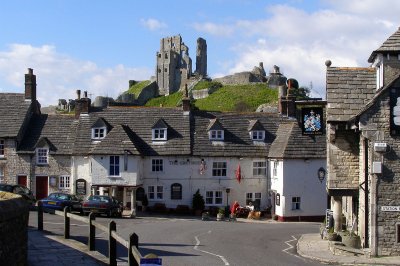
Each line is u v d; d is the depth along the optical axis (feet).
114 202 135.13
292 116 172.35
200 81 363.35
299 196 149.59
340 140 93.20
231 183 160.35
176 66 388.16
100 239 87.76
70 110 322.96
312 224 138.51
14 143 161.58
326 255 84.02
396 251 82.48
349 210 107.76
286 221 147.95
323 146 152.35
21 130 164.14
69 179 161.58
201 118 168.96
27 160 162.20
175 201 159.33
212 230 113.91
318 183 151.02
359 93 94.02
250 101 309.42
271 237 106.11
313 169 150.82
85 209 130.93
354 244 87.97
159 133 162.71
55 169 161.99
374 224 82.74
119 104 258.16
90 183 159.02
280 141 157.48
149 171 159.94
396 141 82.94
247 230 116.98
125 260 69.62
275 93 317.83
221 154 159.94
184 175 159.43
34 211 128.98
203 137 163.53
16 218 51.31
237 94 324.80
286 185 148.97
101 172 153.38
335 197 98.48
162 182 159.53
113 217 135.23
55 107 337.11
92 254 65.67
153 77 400.47
